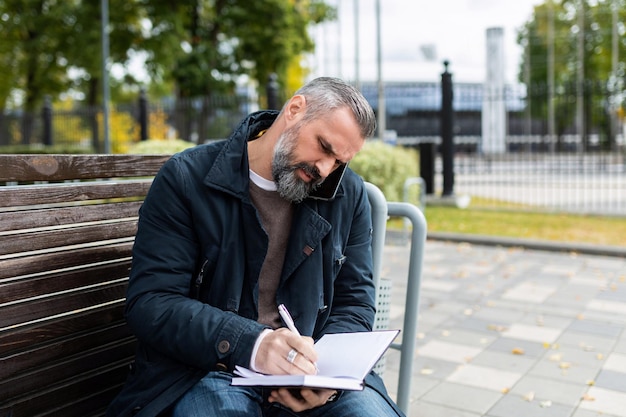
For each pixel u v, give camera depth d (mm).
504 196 12922
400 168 8547
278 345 1474
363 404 1619
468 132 27453
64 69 23469
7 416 1473
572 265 6262
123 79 23656
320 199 1733
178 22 21219
